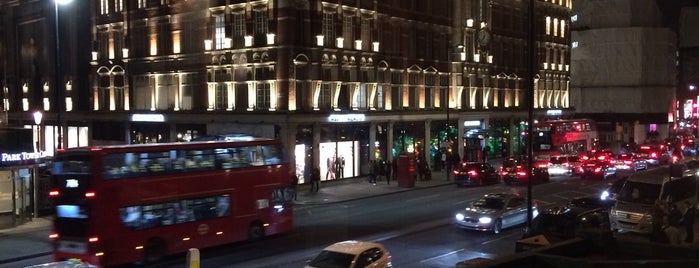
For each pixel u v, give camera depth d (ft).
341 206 120.67
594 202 90.12
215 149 81.87
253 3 145.07
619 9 304.50
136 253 71.72
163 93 168.76
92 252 67.72
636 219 79.71
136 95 176.76
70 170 69.92
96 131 191.83
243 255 77.71
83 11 196.03
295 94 143.54
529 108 79.61
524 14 228.84
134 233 71.56
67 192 69.72
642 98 299.79
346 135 157.69
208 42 154.71
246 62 147.95
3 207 97.86
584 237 31.50
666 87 305.12
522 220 95.86
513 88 225.15
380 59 165.99
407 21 174.91
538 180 153.99
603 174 165.07
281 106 141.69
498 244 82.38
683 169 97.09
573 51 315.17
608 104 307.58
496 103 215.72
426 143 184.34
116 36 181.27
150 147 74.38
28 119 212.64
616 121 304.91
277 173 90.38
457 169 154.51
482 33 192.54
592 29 310.86
